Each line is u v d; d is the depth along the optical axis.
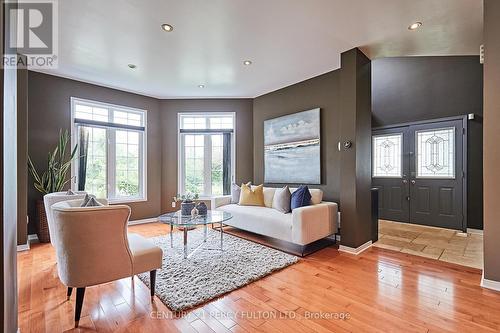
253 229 3.83
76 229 1.74
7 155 1.31
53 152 4.05
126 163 5.02
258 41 3.03
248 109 5.51
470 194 4.43
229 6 2.35
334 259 3.02
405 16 2.51
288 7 2.37
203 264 2.79
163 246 3.46
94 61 3.58
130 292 2.23
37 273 2.63
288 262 2.86
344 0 2.27
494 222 2.24
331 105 4.02
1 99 1.20
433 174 4.89
